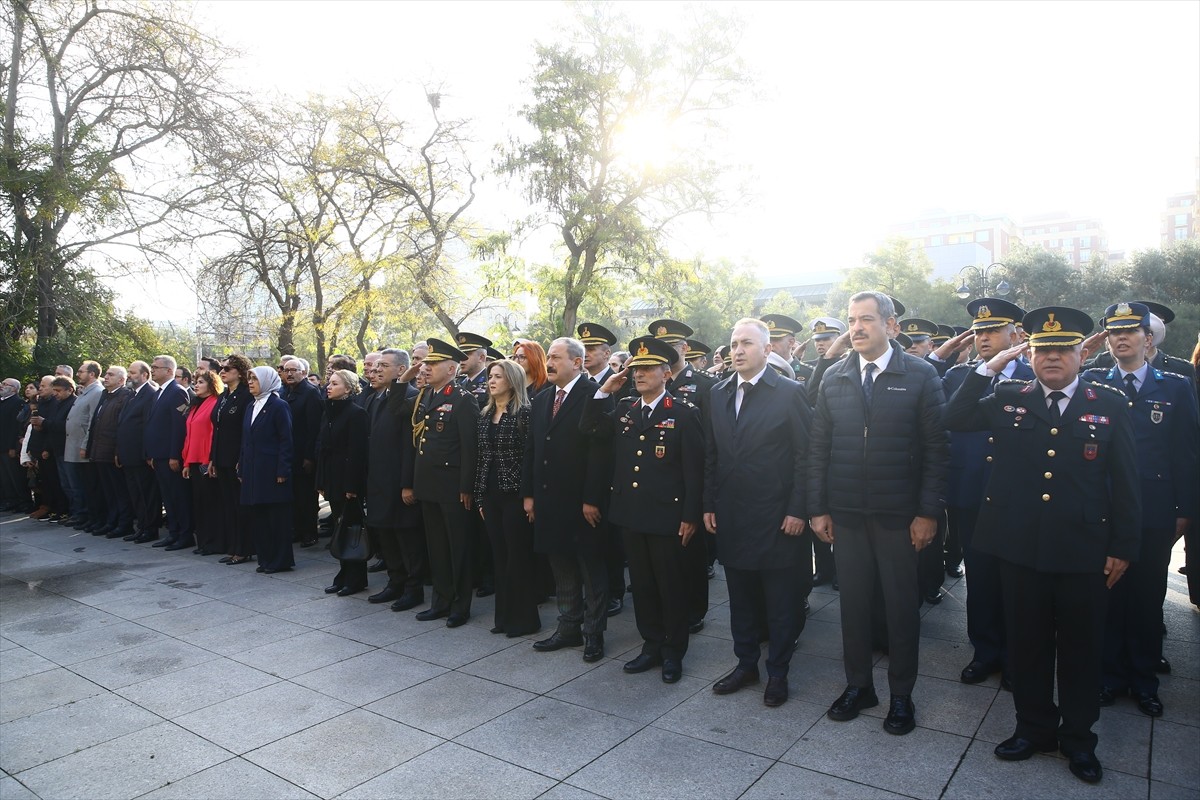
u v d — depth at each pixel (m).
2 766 3.51
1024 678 3.37
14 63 14.45
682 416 4.34
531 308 26.33
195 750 3.62
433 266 20.86
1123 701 3.89
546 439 4.84
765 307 49.00
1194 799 2.97
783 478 4.03
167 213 15.94
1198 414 4.01
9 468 11.10
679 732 3.67
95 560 7.78
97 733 3.83
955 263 87.25
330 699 4.18
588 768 3.35
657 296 23.62
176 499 8.34
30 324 14.62
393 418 5.83
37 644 5.20
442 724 3.82
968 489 4.39
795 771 3.27
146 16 15.22
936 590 5.68
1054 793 3.04
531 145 20.36
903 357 3.79
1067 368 3.25
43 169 13.85
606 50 20.42
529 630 5.21
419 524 5.82
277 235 20.28
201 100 15.21
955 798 3.03
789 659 4.05
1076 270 36.41
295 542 8.39
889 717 3.66
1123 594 3.88
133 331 15.94
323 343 21.12
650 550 4.41
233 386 7.54
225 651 4.98
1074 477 3.21
